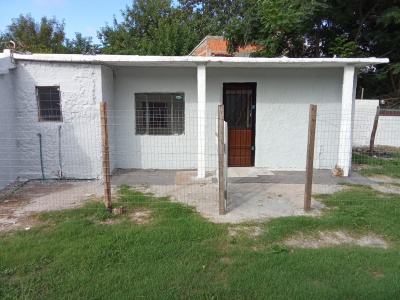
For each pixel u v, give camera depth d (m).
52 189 6.63
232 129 8.81
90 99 7.26
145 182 7.24
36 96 7.13
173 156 8.77
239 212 5.24
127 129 8.65
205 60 7.12
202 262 3.56
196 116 8.64
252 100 8.70
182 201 5.80
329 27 18.14
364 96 19.55
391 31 17.50
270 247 3.98
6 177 6.73
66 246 3.89
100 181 7.36
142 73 8.45
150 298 2.94
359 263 3.57
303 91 8.57
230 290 3.06
